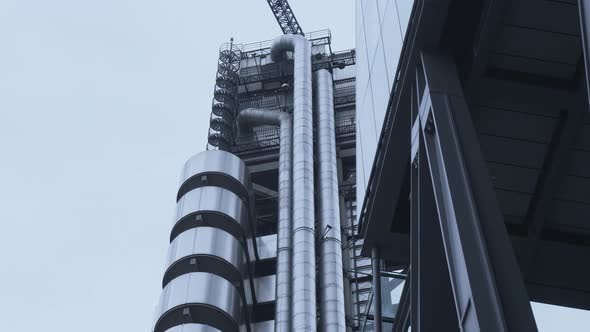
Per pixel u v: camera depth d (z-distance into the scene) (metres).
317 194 59.78
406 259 19.91
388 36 19.70
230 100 71.62
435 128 14.74
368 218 19.72
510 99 16.86
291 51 73.56
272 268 62.69
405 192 19.25
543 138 17.44
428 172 15.54
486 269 12.12
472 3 16.55
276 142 69.50
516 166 17.97
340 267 53.19
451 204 13.30
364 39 24.38
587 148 17.11
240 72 75.69
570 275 18.61
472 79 16.72
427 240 15.16
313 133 64.62
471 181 13.54
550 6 15.77
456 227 12.94
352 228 62.16
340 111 71.75
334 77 74.94
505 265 12.23
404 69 17.41
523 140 17.52
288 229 55.00
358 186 22.97
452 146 14.21
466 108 15.00
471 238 12.70
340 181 66.06
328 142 61.81
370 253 20.08
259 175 68.94
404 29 17.70
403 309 19.45
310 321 47.72
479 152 14.05
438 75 15.91
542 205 18.09
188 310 51.94
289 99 72.88
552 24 16.05
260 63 76.62
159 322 52.47
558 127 17.19
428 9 16.39
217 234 56.97
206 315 52.62
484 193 13.33
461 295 12.41
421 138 15.84
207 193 60.06
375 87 21.23
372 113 21.39
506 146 17.69
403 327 19.41
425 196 15.41
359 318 55.19
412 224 15.90
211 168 61.97
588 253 18.67
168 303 52.53
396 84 18.00
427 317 14.69
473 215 12.95
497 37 16.31
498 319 11.45
